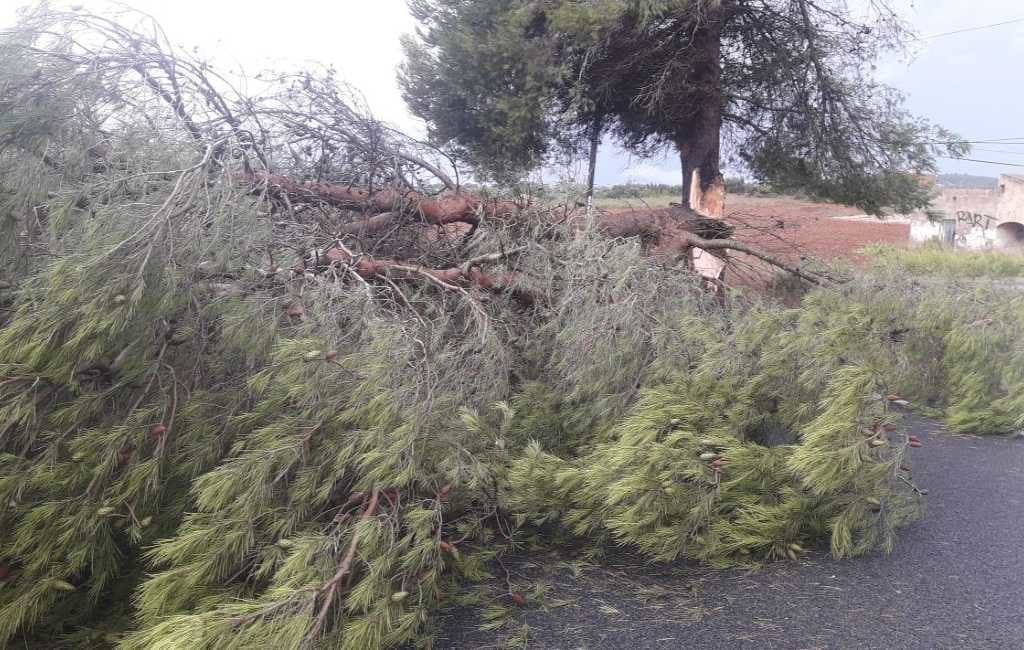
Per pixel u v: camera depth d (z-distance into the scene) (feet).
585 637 8.60
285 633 6.98
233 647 6.77
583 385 12.34
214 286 9.81
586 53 30.07
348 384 9.25
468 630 8.83
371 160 16.84
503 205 17.16
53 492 8.23
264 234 10.63
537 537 11.50
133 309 8.36
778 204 39.37
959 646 8.29
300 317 10.29
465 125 34.99
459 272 14.76
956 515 12.56
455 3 33.60
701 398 11.21
